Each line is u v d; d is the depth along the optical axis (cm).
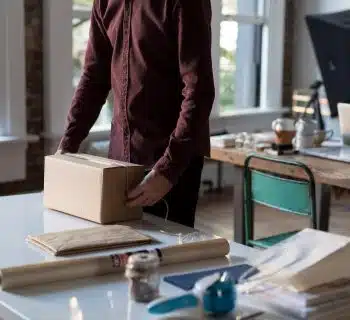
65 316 133
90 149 501
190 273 157
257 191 324
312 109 516
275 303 136
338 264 144
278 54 645
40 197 229
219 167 612
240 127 625
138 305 138
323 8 633
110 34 222
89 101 234
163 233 187
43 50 484
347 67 444
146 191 193
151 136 214
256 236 484
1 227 190
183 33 193
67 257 163
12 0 455
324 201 362
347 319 137
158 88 210
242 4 622
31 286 149
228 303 132
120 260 158
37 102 489
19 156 480
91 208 197
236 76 630
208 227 496
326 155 338
